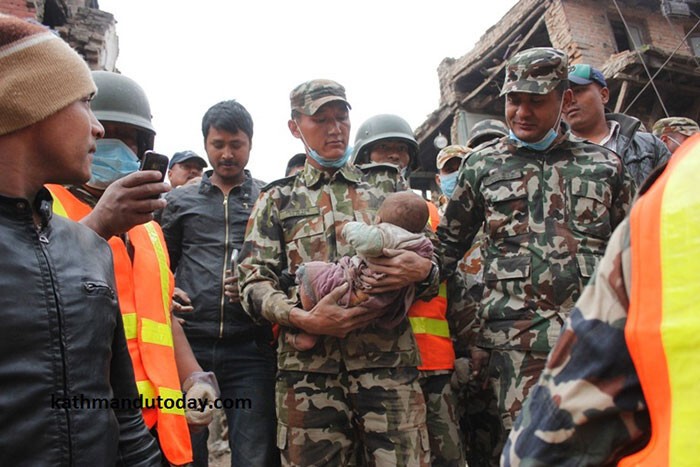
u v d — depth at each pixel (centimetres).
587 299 92
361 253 225
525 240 244
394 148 394
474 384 298
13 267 120
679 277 76
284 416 242
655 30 1134
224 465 517
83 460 123
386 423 230
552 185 249
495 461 292
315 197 267
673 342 74
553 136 253
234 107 331
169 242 327
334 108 264
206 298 298
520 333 235
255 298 246
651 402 79
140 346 199
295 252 259
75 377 125
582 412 85
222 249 312
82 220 179
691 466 70
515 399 231
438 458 269
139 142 241
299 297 243
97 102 223
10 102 125
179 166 525
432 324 282
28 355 117
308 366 239
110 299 142
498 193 255
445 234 282
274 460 278
